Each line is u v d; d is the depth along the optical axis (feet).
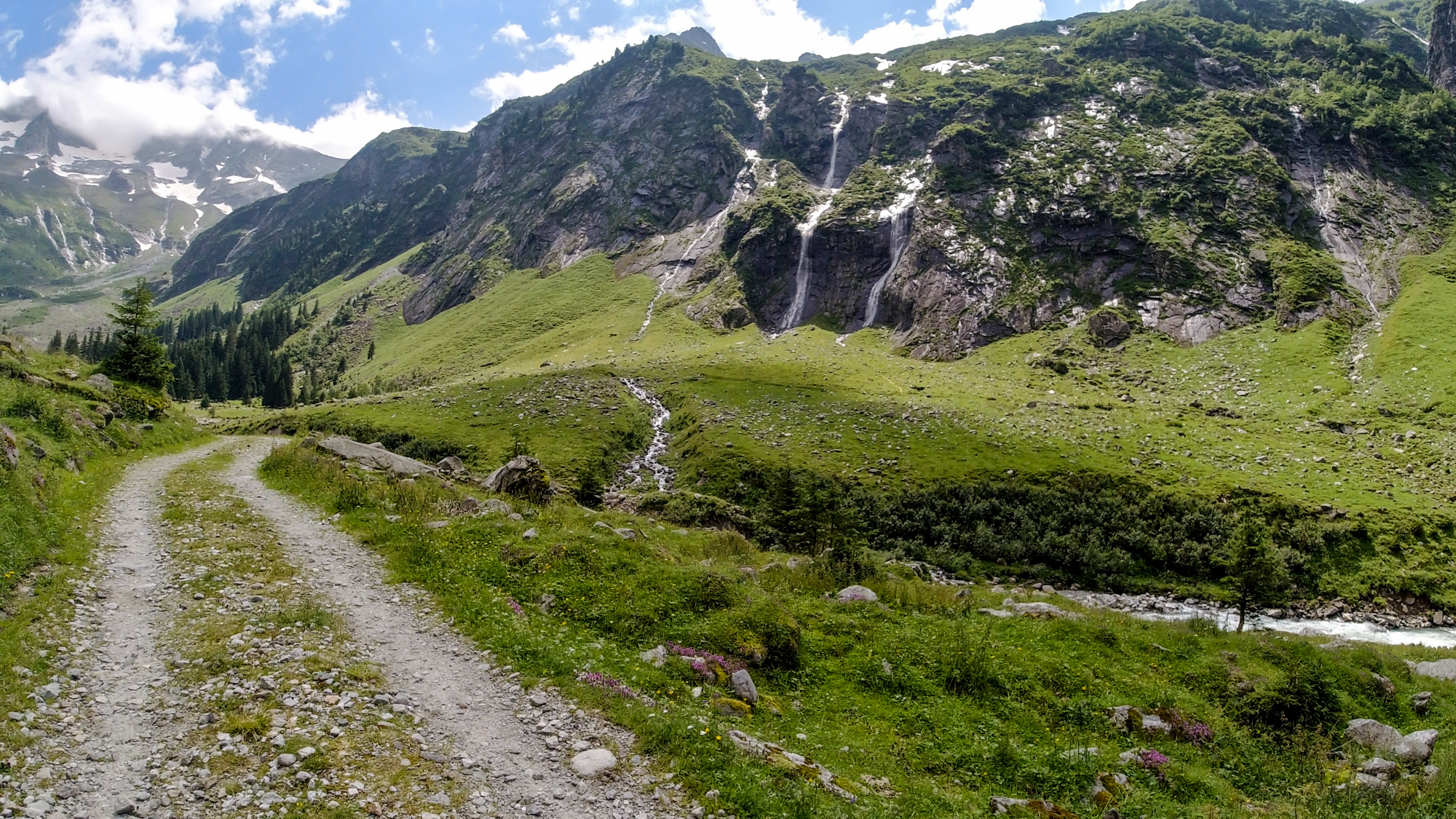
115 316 199.93
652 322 520.01
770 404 294.25
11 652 50.98
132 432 154.61
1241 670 77.97
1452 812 55.88
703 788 44.34
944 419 264.31
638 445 276.00
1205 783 58.39
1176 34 637.71
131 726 45.98
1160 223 427.33
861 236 508.53
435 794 42.16
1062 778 55.62
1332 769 63.41
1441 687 82.48
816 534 189.16
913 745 58.54
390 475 137.69
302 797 40.45
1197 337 356.18
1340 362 305.94
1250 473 217.15
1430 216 415.85
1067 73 624.59
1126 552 188.75
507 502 109.60
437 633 64.03
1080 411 279.90
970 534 197.57
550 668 57.47
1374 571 177.27
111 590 67.51
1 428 90.48
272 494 113.09
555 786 43.86
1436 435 236.22
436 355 581.53
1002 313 408.87
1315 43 618.44
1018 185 484.74
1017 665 73.46
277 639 58.95
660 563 80.48
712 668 62.03
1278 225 418.92
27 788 38.22
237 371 651.25
